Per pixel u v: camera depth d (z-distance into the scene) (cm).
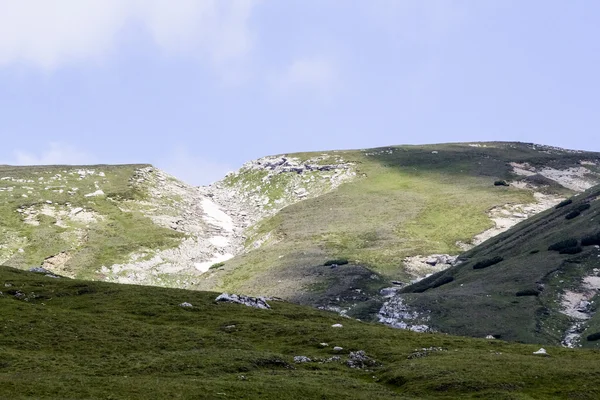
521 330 10756
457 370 6181
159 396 4884
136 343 6925
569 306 11925
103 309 8488
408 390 5844
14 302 8150
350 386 5759
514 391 5675
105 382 5141
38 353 6309
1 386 4791
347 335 7812
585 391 5672
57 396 4694
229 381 5519
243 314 8838
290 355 7000
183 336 7288
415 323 11975
